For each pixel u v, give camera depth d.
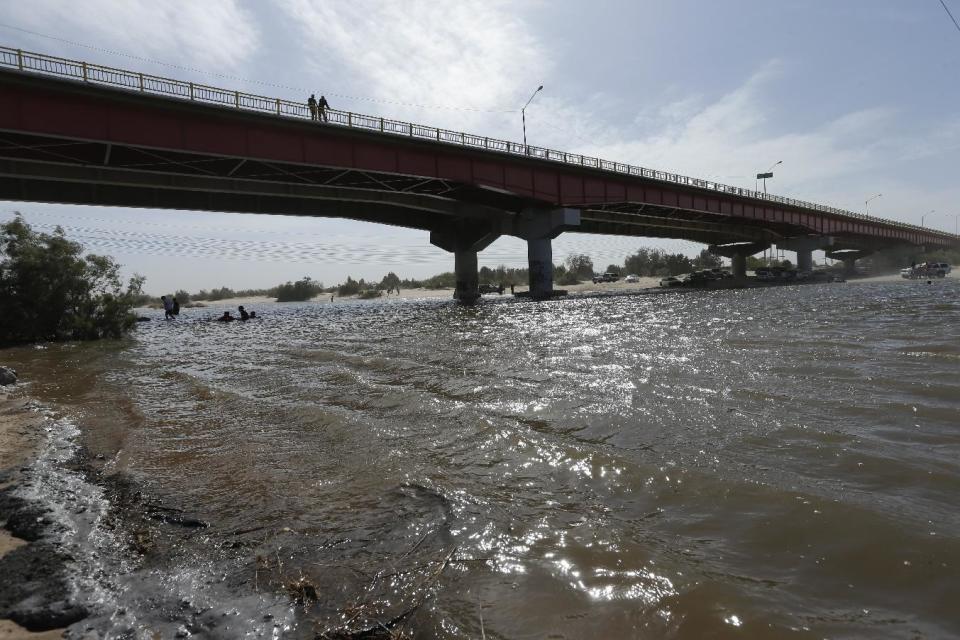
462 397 8.73
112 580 3.57
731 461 5.22
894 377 8.77
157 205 44.84
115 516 4.66
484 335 19.53
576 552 3.66
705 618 2.88
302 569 3.64
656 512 4.25
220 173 38.47
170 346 22.62
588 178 54.81
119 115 29.58
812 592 3.10
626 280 103.75
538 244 57.19
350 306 65.38
